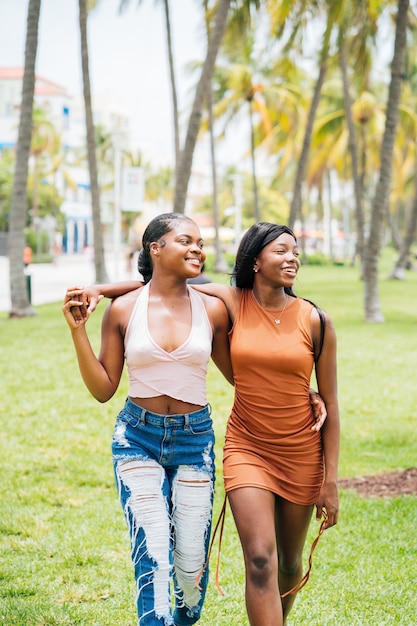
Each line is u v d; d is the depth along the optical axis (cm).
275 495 318
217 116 3450
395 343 1330
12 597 404
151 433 314
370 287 1642
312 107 2308
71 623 377
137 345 314
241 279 330
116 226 2425
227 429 330
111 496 562
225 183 7656
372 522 513
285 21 1817
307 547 475
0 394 895
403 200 5706
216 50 1531
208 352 319
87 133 2034
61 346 1228
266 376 315
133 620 380
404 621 381
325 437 325
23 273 1655
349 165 4516
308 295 2284
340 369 1091
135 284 338
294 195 2353
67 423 772
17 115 7156
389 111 1577
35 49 1572
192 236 320
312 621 380
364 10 1914
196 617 333
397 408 862
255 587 291
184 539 313
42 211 6069
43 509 533
